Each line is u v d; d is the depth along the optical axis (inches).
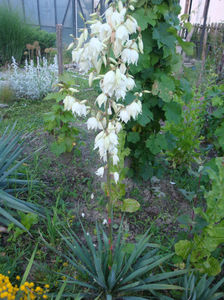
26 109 219.6
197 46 319.6
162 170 128.7
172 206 117.5
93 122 61.7
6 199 96.0
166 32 101.6
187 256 81.3
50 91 252.2
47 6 450.0
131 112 61.4
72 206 114.2
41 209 106.6
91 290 78.9
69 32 442.6
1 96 223.6
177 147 136.6
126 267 76.3
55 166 139.9
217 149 143.0
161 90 106.7
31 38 385.7
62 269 87.0
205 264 77.9
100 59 57.2
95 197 119.8
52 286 79.4
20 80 248.8
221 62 260.5
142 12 98.4
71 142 137.7
